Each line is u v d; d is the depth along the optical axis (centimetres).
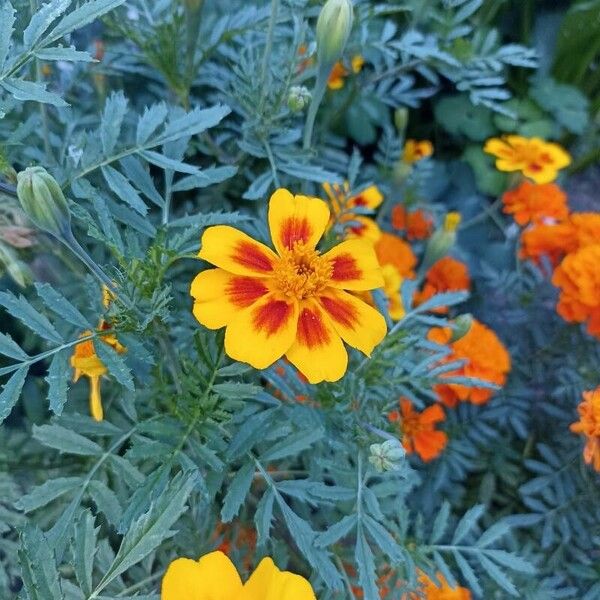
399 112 24
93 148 14
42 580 9
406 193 25
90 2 11
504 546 21
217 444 12
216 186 20
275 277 12
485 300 25
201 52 19
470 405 22
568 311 20
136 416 14
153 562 15
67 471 17
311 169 16
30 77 17
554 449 22
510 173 28
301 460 17
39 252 16
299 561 16
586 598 20
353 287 13
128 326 11
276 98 17
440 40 21
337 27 14
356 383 14
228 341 11
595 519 20
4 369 11
